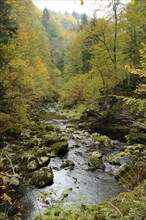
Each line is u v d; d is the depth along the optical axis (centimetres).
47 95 4238
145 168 798
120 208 522
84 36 2675
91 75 2850
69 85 3247
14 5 2169
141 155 966
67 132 1783
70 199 800
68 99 3362
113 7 2355
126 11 2344
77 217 535
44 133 1662
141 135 1467
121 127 1767
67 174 1036
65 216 553
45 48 5591
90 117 2212
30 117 2266
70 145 1459
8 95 1616
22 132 1633
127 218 440
